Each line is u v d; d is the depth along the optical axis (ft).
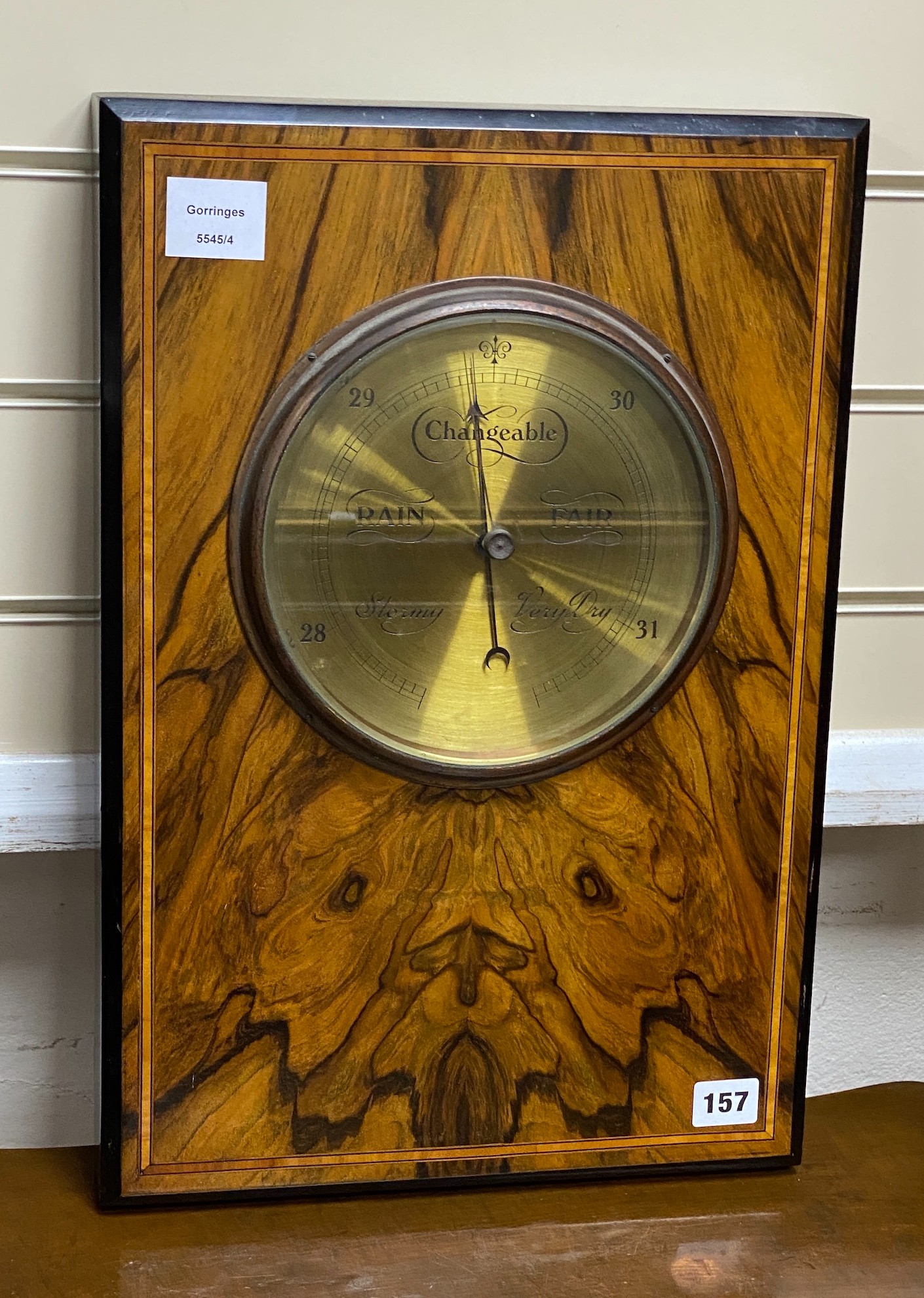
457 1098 2.70
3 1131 3.07
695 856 2.71
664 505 2.58
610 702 2.63
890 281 2.84
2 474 2.68
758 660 2.66
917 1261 2.54
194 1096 2.63
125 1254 2.51
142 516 2.44
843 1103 3.10
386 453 2.49
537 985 2.70
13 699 2.77
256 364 2.42
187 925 2.58
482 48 2.63
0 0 2.51
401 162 2.40
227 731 2.53
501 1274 2.48
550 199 2.44
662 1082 2.76
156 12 2.55
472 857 2.64
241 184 2.37
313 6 2.58
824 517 2.63
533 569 2.57
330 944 2.63
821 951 3.25
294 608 2.50
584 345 2.48
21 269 2.61
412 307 2.42
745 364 2.55
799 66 2.72
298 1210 2.66
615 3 2.64
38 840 2.79
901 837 3.20
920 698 3.04
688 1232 2.61
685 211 2.48
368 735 2.54
